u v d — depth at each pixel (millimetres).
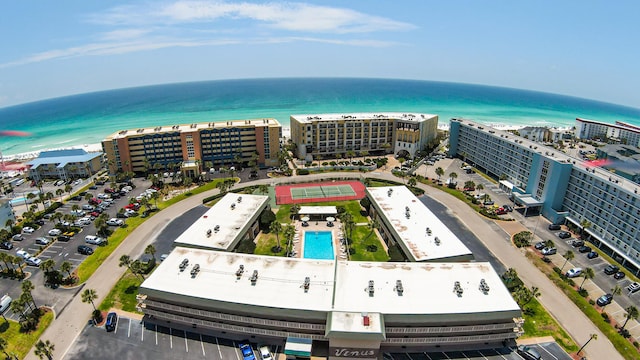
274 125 189000
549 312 82562
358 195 150125
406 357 69562
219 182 159375
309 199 145625
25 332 75875
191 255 86625
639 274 95125
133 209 135250
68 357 69188
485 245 110188
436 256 88188
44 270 89188
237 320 72312
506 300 71688
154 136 176875
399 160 198500
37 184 162125
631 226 97500
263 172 180875
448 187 156750
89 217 126625
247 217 111312
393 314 67938
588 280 93875
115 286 90688
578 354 70875
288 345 68688
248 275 79188
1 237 109562
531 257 104000
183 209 136125
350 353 67250
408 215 109875
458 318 68250
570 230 118688
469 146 188625
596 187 109375
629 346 73000
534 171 133875
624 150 175000
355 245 110375
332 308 69438
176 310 75375
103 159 191375
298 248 109000
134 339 73562
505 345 72500
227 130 185625
